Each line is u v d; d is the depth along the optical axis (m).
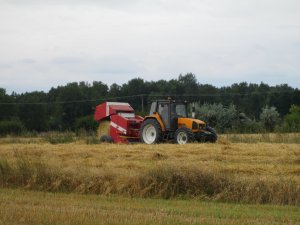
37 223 9.98
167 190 14.37
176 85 84.94
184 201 13.52
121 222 10.07
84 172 15.70
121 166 17.52
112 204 12.73
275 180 13.87
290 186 13.32
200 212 11.60
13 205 12.18
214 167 16.25
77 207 12.09
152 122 25.30
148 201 13.42
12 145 25.23
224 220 10.56
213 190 14.12
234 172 15.77
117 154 20.05
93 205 12.51
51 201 13.11
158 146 22.08
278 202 13.18
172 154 19.75
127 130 26.48
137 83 84.56
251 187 13.60
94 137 28.86
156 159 18.91
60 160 18.94
